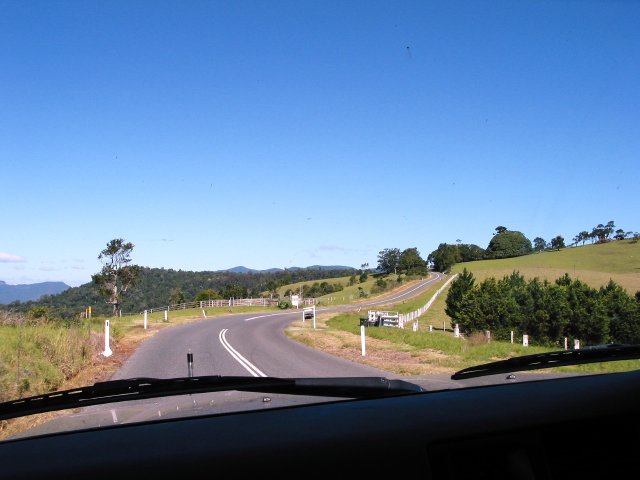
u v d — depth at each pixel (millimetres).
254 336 24953
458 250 135250
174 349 18734
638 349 3635
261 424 2539
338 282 122500
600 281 66875
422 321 45438
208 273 113375
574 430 2549
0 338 12164
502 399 2928
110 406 3338
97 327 20875
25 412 2844
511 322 32375
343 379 3447
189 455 2162
